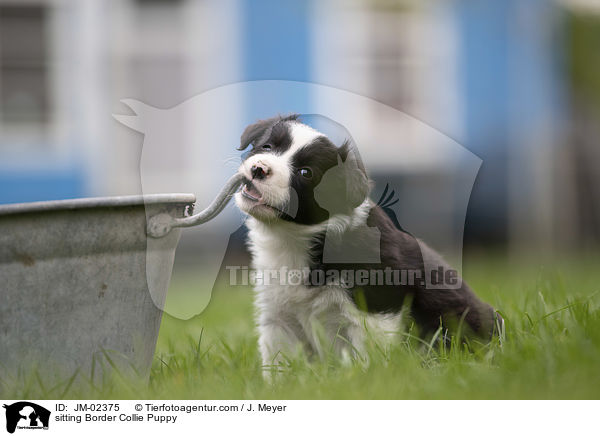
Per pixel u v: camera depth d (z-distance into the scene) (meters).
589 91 18.88
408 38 16.94
